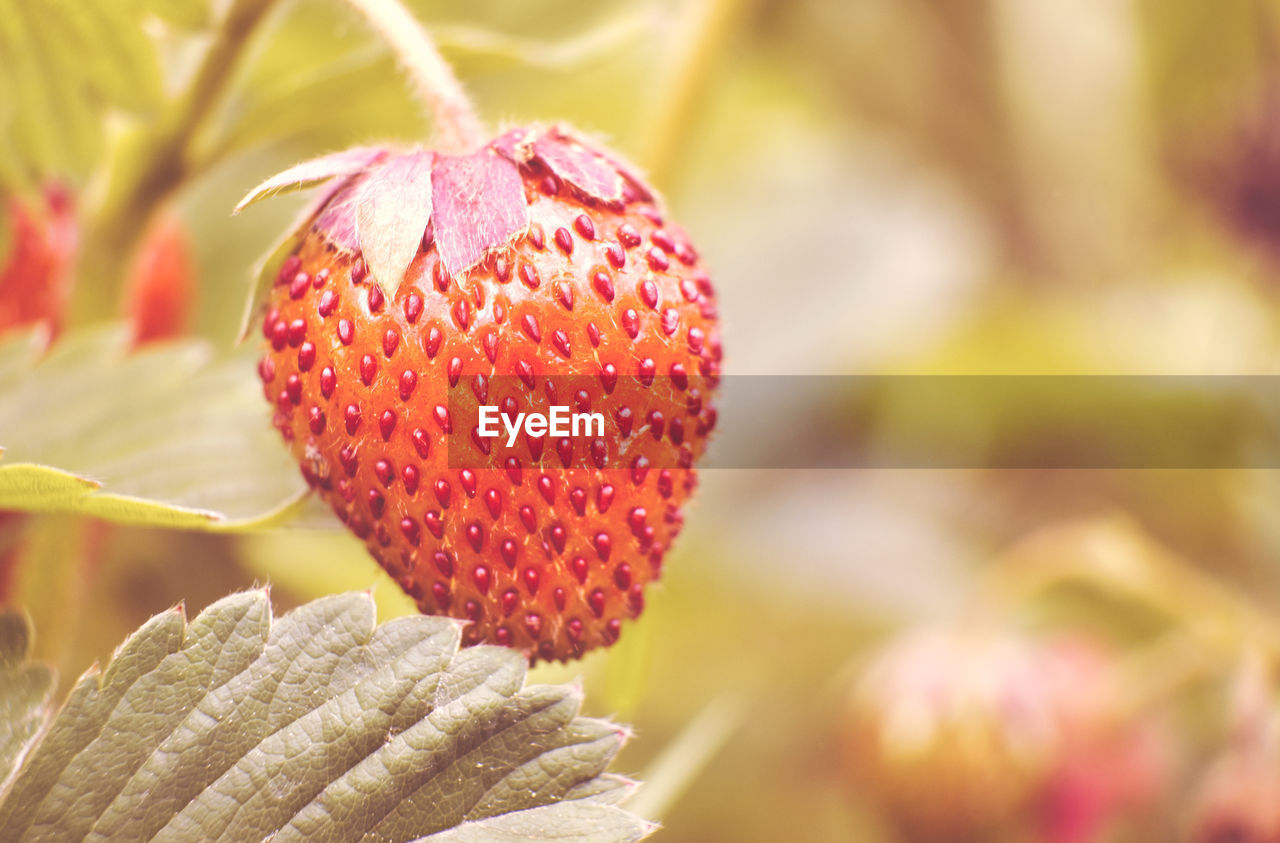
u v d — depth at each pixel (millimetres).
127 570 223
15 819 146
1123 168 426
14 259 186
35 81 176
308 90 182
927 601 346
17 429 172
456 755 149
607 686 174
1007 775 240
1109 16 425
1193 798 253
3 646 154
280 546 237
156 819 147
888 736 247
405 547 159
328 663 150
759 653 324
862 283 388
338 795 148
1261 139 373
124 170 184
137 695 148
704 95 234
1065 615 292
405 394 157
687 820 282
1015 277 441
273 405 162
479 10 261
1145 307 410
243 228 283
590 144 163
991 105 429
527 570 159
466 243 158
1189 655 248
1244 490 322
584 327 158
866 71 420
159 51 176
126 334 179
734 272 400
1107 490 377
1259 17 361
